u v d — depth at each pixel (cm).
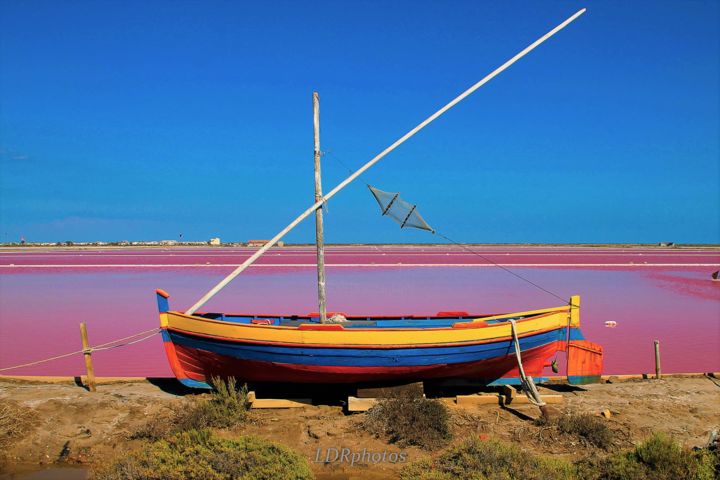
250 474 722
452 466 769
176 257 4634
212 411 926
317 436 882
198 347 1041
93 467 801
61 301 2309
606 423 928
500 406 1021
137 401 1014
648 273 3494
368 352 979
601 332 1708
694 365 1332
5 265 3866
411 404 920
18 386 1118
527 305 2186
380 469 800
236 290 2598
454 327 998
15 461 825
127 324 1844
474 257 4734
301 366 997
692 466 733
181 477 708
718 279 3142
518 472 742
